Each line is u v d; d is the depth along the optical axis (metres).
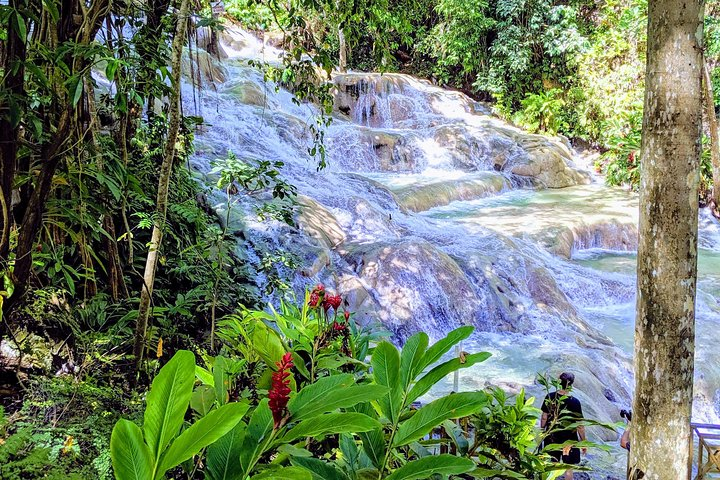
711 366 6.66
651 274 2.40
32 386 2.51
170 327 3.59
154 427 1.14
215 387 1.79
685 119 2.30
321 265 6.53
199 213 4.35
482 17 17.45
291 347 2.42
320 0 4.68
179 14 2.97
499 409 2.01
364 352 2.61
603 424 2.05
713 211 13.36
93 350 2.90
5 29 2.35
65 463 1.99
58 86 2.62
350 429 1.25
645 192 2.41
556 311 7.62
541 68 17.81
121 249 4.07
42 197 2.32
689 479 2.47
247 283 5.70
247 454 1.29
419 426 1.49
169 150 2.98
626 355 6.95
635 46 16.06
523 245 9.19
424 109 16.08
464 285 7.20
